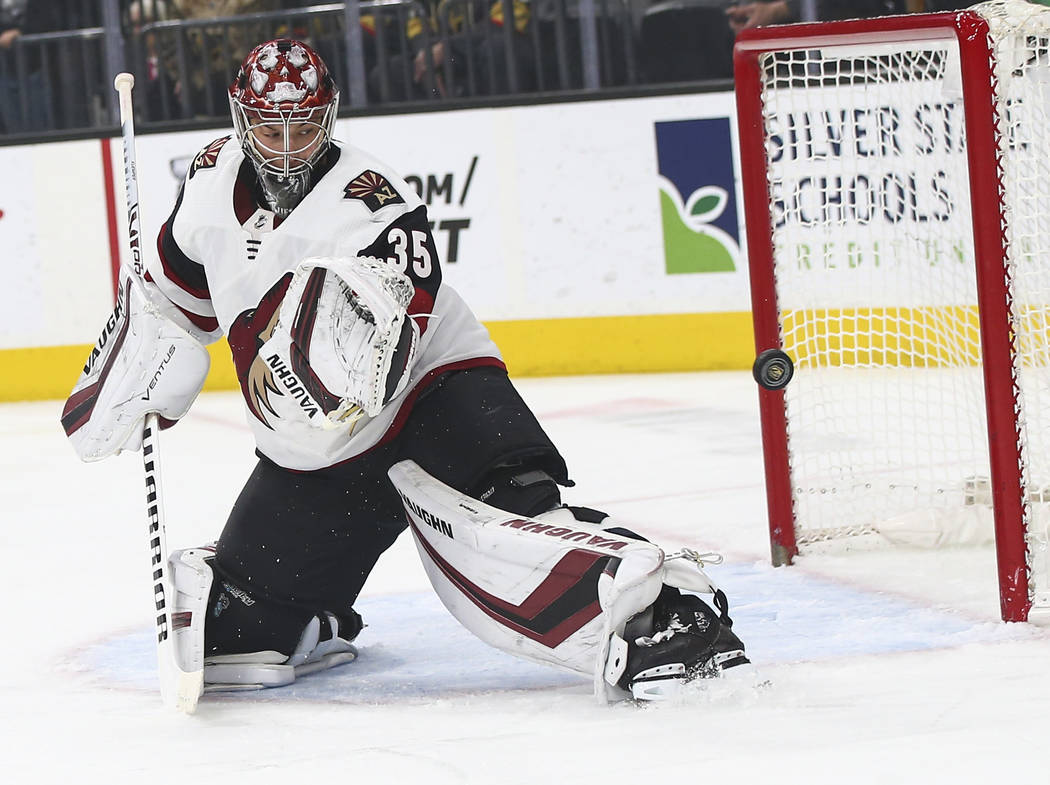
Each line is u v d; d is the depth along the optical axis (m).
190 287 9.48
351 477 9.49
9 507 17.88
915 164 15.90
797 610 11.19
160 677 9.24
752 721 8.17
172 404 9.49
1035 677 8.88
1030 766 7.18
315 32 28.61
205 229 9.09
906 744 7.62
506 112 27.56
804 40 12.14
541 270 27.81
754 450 19.20
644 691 8.51
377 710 8.97
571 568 8.57
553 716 8.55
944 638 10.05
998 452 10.23
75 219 28.30
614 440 20.67
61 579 13.65
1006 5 10.77
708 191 27.14
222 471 19.69
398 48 28.47
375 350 8.36
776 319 12.93
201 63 28.78
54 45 29.09
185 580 9.27
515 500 9.12
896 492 15.05
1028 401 15.23
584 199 27.53
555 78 28.11
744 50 12.35
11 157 28.30
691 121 27.11
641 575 8.35
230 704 9.33
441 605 11.87
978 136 10.16
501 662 10.09
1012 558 10.27
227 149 9.29
